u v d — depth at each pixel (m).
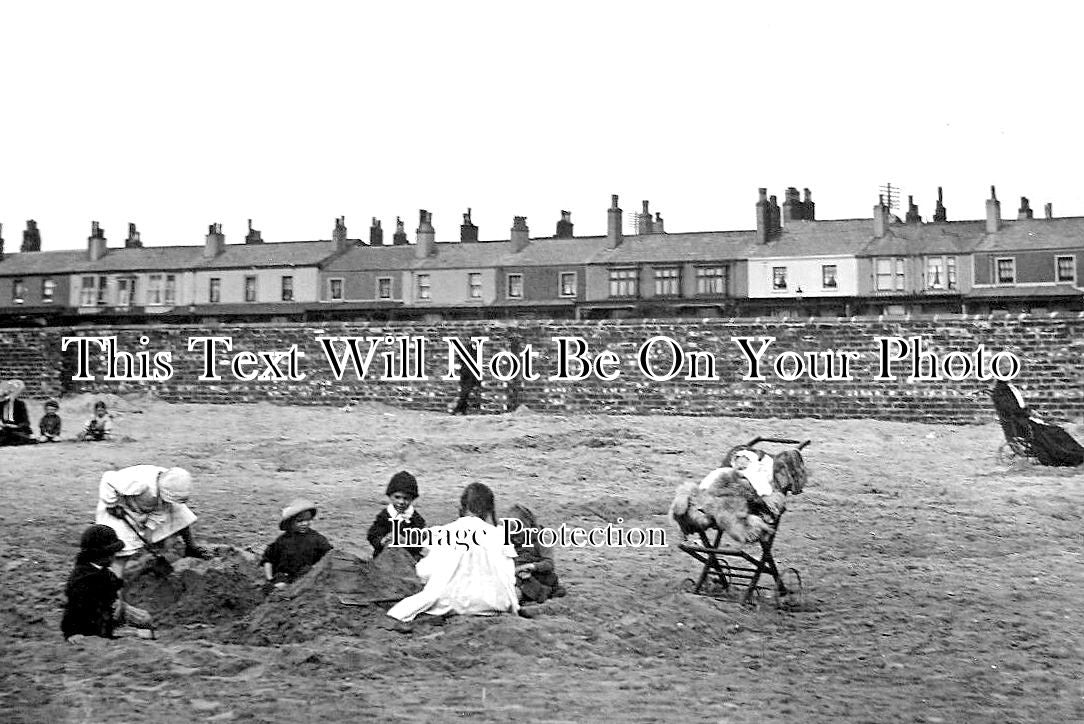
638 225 65.06
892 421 32.62
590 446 26.42
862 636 10.11
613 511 17.61
